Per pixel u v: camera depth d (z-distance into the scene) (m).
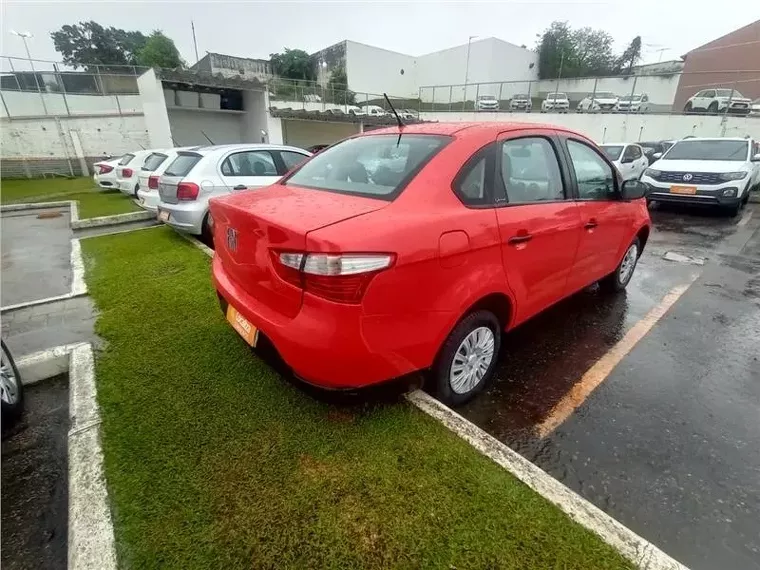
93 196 11.63
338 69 38.94
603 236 3.29
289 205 2.01
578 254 2.99
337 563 1.46
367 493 1.72
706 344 3.25
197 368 2.62
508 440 2.22
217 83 17.11
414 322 1.87
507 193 2.33
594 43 48.06
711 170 7.89
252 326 2.02
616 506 1.82
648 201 9.16
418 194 1.98
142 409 2.22
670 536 1.68
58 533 1.68
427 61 43.28
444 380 2.23
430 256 1.84
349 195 2.10
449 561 1.46
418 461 1.88
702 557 1.60
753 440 2.22
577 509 1.64
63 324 3.35
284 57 39.59
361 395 1.90
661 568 1.43
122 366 2.64
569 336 3.37
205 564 1.45
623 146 10.32
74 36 47.97
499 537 1.54
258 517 1.62
